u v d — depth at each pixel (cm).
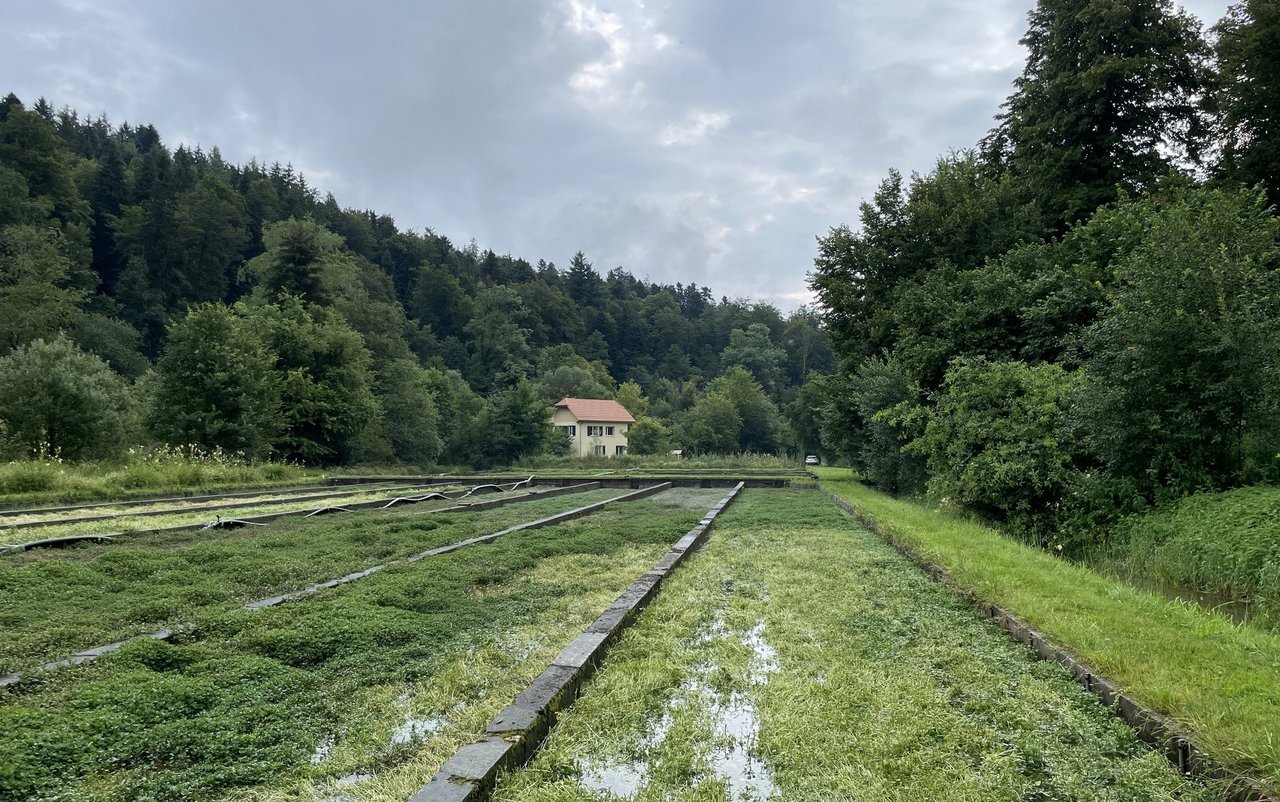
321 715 410
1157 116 1955
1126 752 361
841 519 1426
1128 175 1933
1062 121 1959
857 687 451
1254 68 1658
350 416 3312
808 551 1006
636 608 640
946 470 1320
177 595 652
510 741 348
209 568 798
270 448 2791
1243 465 955
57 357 2214
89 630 540
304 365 3262
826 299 2575
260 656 491
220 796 321
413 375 4428
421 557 891
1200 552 805
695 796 315
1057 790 326
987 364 1320
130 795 311
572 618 625
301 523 1272
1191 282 946
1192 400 962
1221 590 764
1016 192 2153
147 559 815
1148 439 983
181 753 349
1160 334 951
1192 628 519
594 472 3775
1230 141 1828
